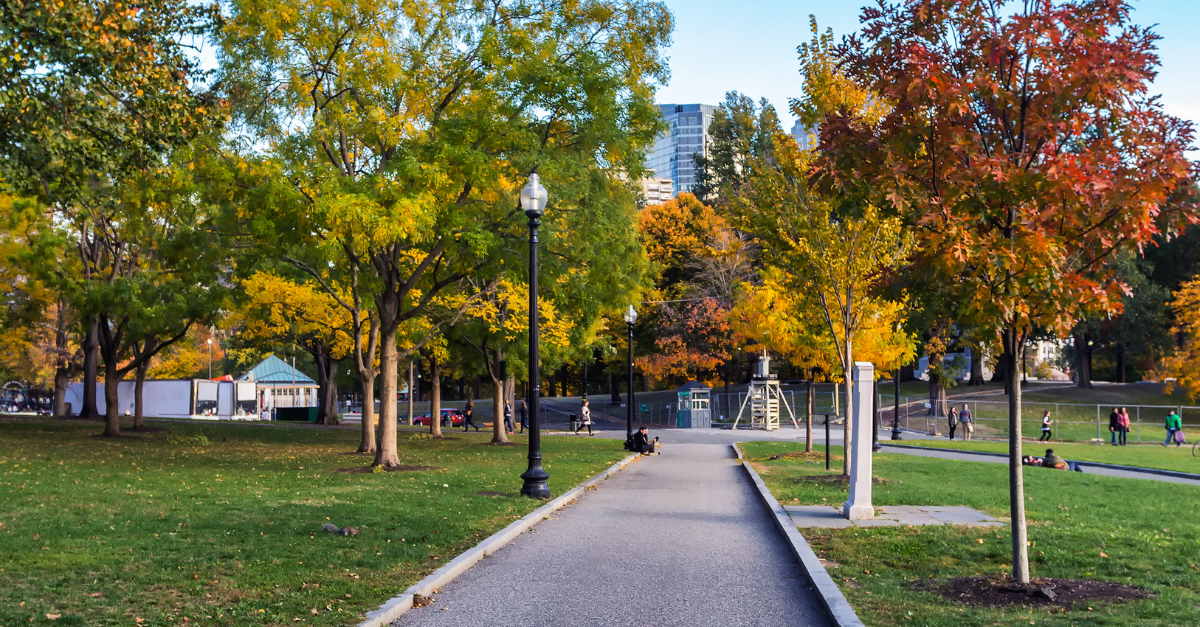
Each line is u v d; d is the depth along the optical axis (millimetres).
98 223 31672
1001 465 24203
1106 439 45656
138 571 8312
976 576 8672
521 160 18875
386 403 21422
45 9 10664
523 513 13516
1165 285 69750
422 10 20016
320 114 18703
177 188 17719
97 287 29531
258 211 18125
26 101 11102
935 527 11914
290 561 9023
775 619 7297
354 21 18672
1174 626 6543
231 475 18531
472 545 10469
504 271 22641
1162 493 17172
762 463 25094
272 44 18516
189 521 11570
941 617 6957
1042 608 7324
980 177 8023
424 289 25469
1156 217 8367
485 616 7328
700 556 10242
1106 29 8305
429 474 19797
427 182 17844
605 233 20500
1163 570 8922
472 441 36656
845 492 16578
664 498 16531
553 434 46094
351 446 30094
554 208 20547
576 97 19469
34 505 12797
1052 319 7969
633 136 20562
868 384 13148
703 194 80562
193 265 23594
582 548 10797
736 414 63031
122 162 13141
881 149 8586
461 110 19750
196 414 60844
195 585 7789
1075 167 7648
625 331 72188
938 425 52688
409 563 9164
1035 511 13867
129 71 11969
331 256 18109
